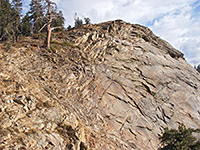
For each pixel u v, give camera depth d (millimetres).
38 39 30609
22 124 9773
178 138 13391
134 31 41625
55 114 12453
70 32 36281
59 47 26328
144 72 29406
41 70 18578
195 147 12305
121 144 16219
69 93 18234
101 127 16922
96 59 27562
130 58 30844
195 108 28281
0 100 10156
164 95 27125
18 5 35625
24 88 12688
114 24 40156
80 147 11375
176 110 25922
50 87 16953
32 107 11500
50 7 24250
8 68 14641
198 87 33812
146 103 24141
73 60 23984
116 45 32344
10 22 34312
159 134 20938
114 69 26938
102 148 13453
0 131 8500
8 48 18859
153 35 44938
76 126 13133
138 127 20297
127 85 25172
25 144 8703
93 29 37000
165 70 32906
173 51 41500
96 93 21203
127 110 21484
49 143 9828
